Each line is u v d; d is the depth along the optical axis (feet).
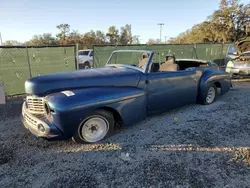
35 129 9.89
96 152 9.82
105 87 10.92
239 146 10.18
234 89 23.53
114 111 11.02
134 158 9.27
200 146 10.23
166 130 12.15
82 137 10.32
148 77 12.53
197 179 7.79
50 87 9.95
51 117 9.36
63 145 10.47
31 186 7.55
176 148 10.07
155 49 31.19
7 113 15.61
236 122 13.25
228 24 81.92
